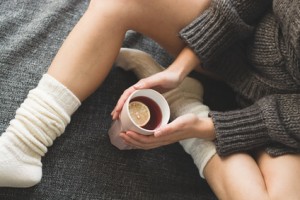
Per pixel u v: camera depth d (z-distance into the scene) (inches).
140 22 42.6
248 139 41.7
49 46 46.4
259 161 42.8
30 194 41.9
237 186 40.6
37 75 45.0
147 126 40.6
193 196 45.2
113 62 43.2
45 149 41.3
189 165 46.2
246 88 44.1
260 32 42.6
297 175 40.7
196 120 41.3
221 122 41.6
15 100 43.8
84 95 42.0
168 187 44.9
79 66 41.0
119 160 44.4
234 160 41.8
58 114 40.3
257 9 42.8
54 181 42.6
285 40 40.4
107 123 45.3
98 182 43.4
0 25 45.8
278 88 42.6
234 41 43.3
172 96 45.3
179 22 42.7
